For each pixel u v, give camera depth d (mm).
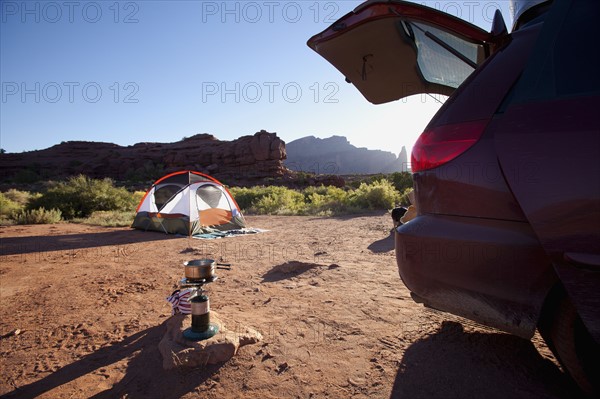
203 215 10438
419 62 3502
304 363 2549
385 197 16078
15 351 2920
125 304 4051
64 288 4742
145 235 10047
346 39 3131
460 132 2170
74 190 17234
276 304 3836
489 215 2033
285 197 20828
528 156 1870
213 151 91375
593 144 1719
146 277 5270
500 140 1980
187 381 2359
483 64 2318
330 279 4723
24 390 2332
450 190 2188
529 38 2207
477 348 2623
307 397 2162
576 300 1722
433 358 2514
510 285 1976
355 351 2699
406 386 2215
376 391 2188
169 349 2641
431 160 2279
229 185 73000
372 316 3355
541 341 2721
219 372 2453
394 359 2543
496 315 2045
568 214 1735
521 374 2277
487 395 2078
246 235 9633
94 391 2293
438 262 2215
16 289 4738
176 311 3270
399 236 2473
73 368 2604
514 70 2139
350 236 8367
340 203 17672
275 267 5250
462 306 2166
